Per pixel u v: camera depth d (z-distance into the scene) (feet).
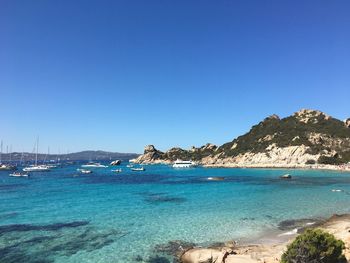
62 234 99.76
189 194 197.67
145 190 225.56
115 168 655.76
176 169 578.25
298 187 234.79
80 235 98.58
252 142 642.63
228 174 403.54
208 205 151.74
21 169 584.81
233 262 68.85
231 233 99.50
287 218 120.67
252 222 114.01
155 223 113.50
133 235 98.22
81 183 294.87
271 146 576.20
